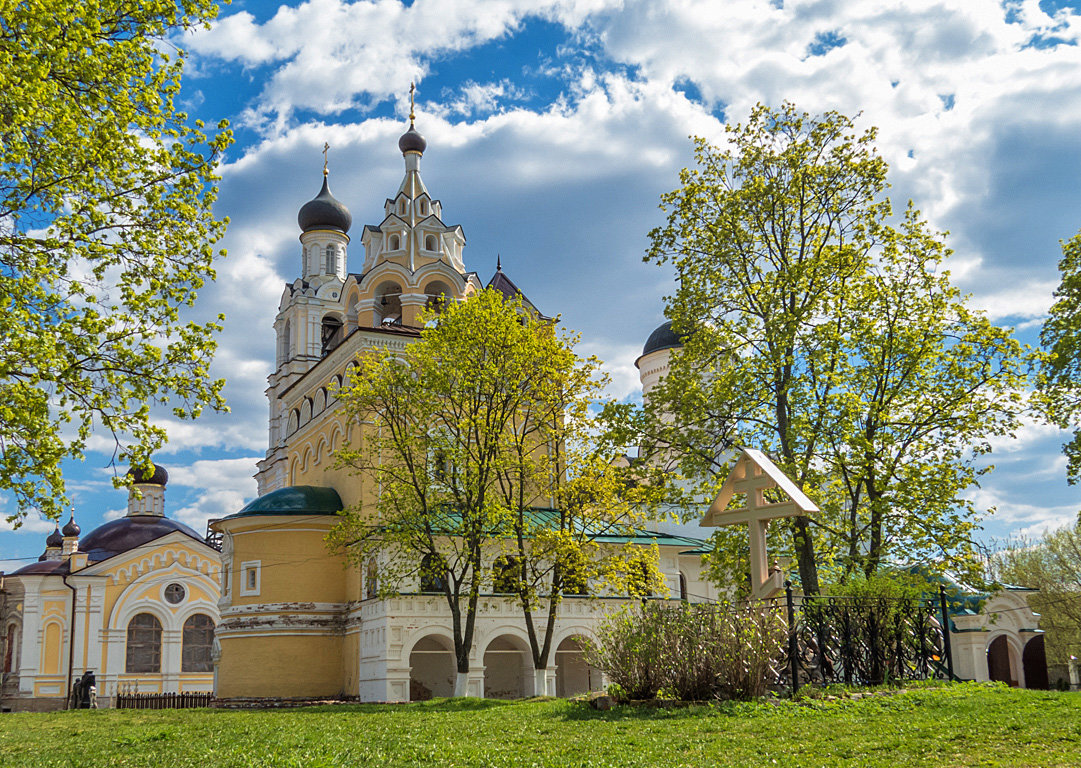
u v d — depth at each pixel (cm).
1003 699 1630
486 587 4088
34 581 6228
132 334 1956
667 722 1547
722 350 3219
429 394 3584
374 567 4081
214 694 4581
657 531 5353
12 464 1784
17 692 6122
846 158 3206
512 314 3612
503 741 1440
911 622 1988
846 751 1192
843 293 3092
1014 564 6400
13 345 1750
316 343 6856
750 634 1767
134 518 7381
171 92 2078
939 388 2986
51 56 1798
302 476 5366
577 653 4553
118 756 1450
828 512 2962
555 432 3681
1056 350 3584
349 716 2158
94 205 1925
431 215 5247
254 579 4456
